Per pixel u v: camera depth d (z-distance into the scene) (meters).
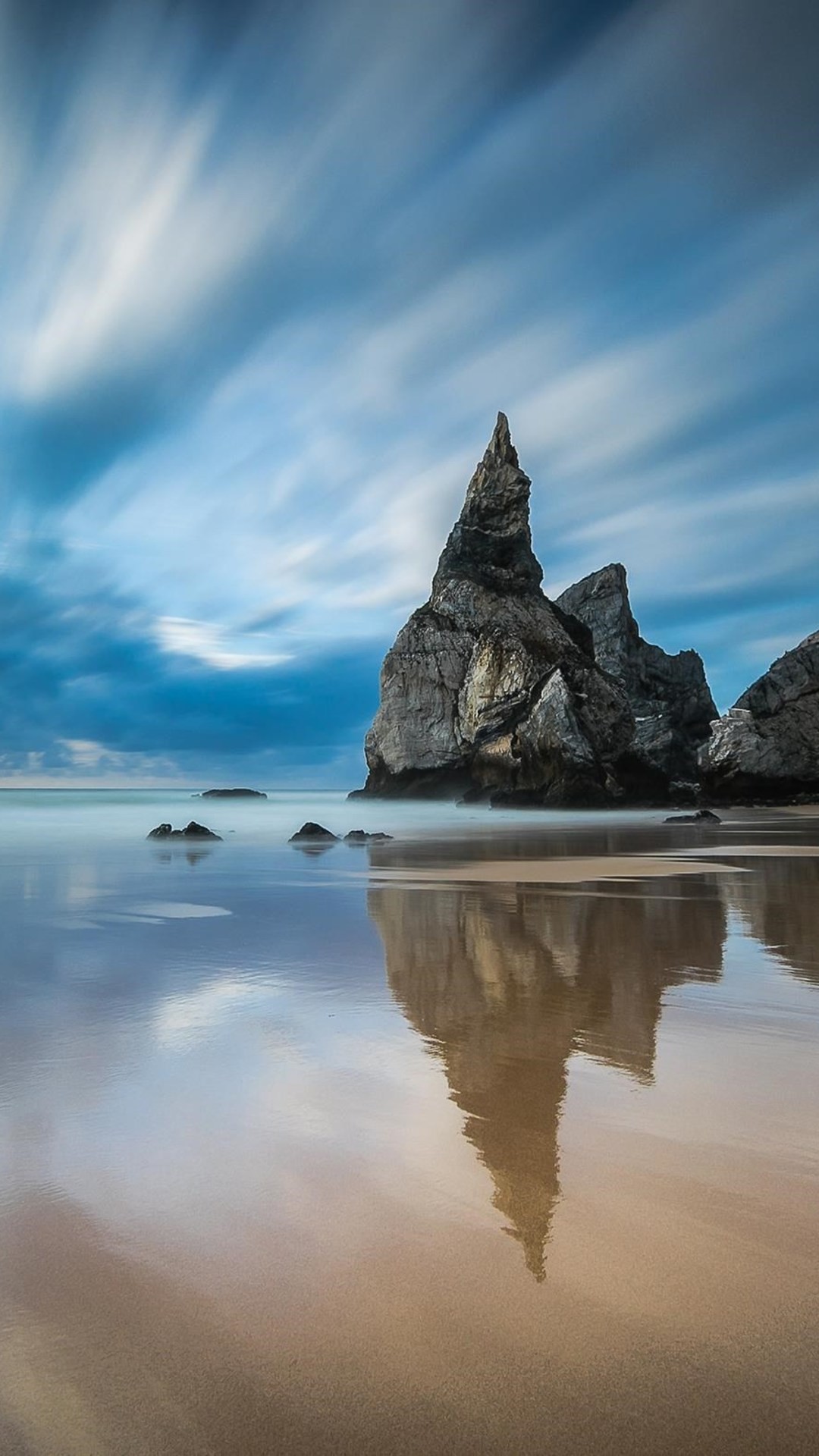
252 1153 3.32
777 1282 2.40
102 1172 3.14
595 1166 3.20
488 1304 2.30
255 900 11.55
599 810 48.22
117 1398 1.96
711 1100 3.92
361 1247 2.61
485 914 10.13
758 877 14.66
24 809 53.91
